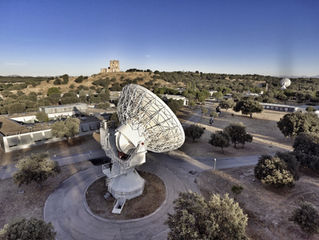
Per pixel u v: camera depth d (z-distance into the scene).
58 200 25.36
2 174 32.03
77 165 35.50
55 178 30.73
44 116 63.25
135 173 28.45
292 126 47.91
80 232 20.45
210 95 146.12
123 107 26.98
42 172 26.23
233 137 44.12
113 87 151.25
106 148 26.16
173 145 25.91
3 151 42.03
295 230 21.19
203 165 36.47
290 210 24.33
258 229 21.44
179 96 113.94
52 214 22.91
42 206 24.25
